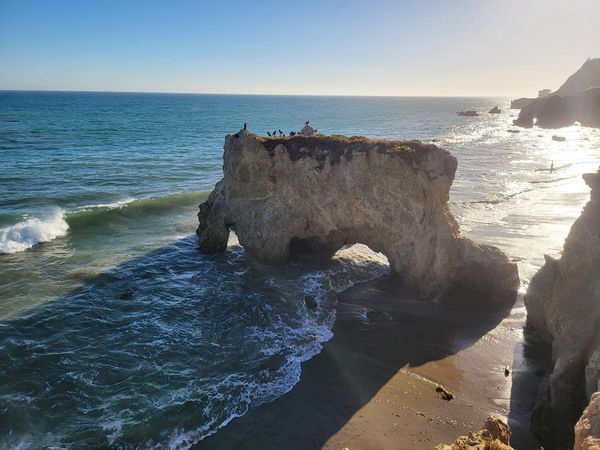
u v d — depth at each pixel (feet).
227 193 98.07
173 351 61.77
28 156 200.85
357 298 81.00
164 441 46.34
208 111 627.87
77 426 47.47
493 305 78.28
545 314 63.67
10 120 381.19
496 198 147.84
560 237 108.78
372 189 84.58
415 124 490.49
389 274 90.63
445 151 82.58
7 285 79.00
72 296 76.07
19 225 103.60
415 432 49.06
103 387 53.67
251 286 82.84
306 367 60.13
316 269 91.25
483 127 456.86
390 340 67.36
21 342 61.72
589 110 426.92
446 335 68.95
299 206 90.79
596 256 52.80
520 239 107.45
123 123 389.19
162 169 186.70
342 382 57.26
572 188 163.43
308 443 47.29
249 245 95.86
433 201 81.15
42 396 51.57
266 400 53.36
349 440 47.83
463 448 34.19
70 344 62.13
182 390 53.88
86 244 101.24
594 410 34.09
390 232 85.61
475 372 59.93
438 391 55.77
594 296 51.03
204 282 84.17
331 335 68.33
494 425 39.78
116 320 69.31
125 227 114.52
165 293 79.10
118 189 151.12
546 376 55.36
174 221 121.08
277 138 94.22
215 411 50.85
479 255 79.25
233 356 61.52
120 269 88.28
